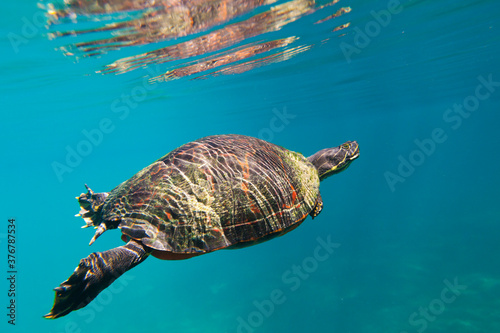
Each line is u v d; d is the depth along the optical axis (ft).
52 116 67.97
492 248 60.95
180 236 8.79
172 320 58.29
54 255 120.67
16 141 89.35
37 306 75.92
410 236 78.54
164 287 73.51
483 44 47.44
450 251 64.18
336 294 55.52
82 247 122.93
